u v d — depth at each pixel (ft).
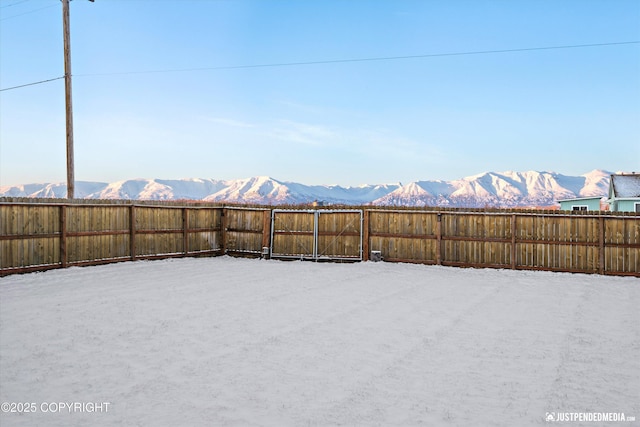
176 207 55.67
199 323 25.63
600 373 18.40
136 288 35.32
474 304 31.65
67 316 26.63
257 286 37.45
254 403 15.48
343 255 55.21
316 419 14.32
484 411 14.90
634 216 45.16
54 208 44.29
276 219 57.77
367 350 21.24
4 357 19.98
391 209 53.57
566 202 107.24
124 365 19.13
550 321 26.94
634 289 38.37
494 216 49.98
